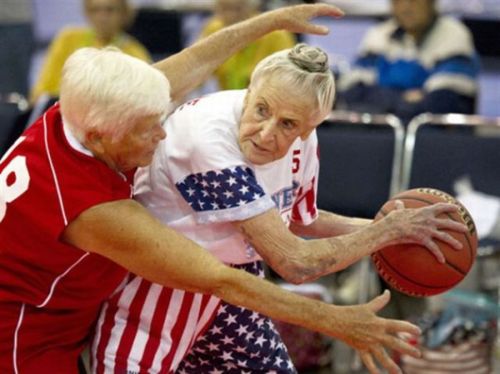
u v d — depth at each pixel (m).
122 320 5.76
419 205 5.63
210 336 6.02
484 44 17.16
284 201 5.83
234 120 5.45
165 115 5.27
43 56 17.62
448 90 11.54
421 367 9.17
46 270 5.32
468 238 5.55
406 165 10.45
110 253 5.13
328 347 9.84
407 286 5.61
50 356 5.57
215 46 5.96
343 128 10.75
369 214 10.41
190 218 5.61
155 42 15.52
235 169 5.36
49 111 5.38
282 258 5.30
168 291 5.72
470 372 9.16
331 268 5.30
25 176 5.16
